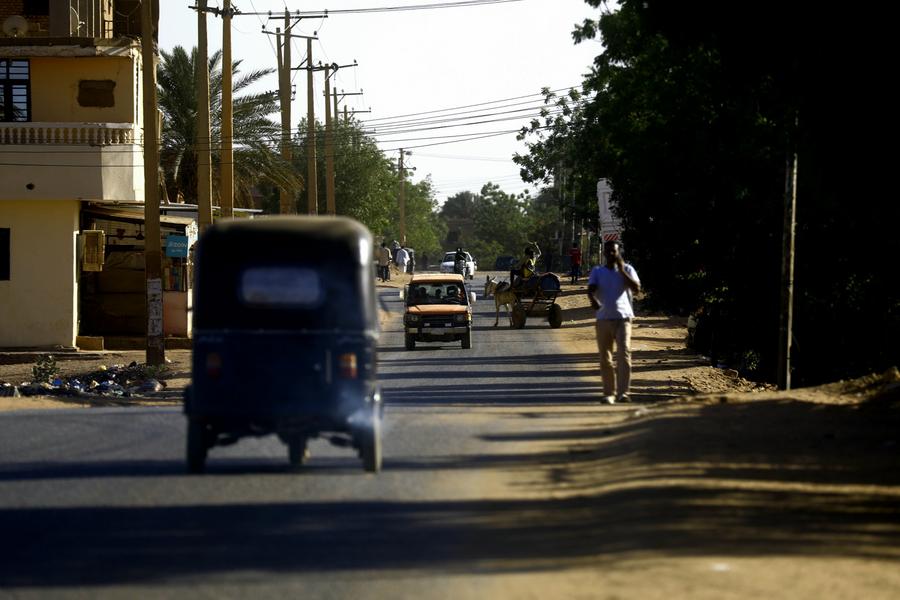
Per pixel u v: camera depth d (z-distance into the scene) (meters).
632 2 79.56
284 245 35.56
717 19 46.06
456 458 39.53
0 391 76.38
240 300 35.38
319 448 42.78
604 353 58.78
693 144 91.69
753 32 45.59
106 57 117.00
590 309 162.38
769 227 91.25
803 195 80.81
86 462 38.88
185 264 120.69
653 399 68.62
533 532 26.84
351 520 28.44
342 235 35.81
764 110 66.00
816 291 91.06
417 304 112.44
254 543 25.81
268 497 31.78
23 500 31.34
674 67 91.81
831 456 37.28
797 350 96.06
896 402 49.00
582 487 33.28
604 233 141.50
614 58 99.12
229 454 41.06
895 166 45.00
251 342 35.19
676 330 141.25
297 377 35.16
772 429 42.94
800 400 52.00
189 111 167.62
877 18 41.66
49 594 21.44
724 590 20.70
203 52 111.19
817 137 46.28
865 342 92.50
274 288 35.41
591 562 23.34
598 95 109.00
